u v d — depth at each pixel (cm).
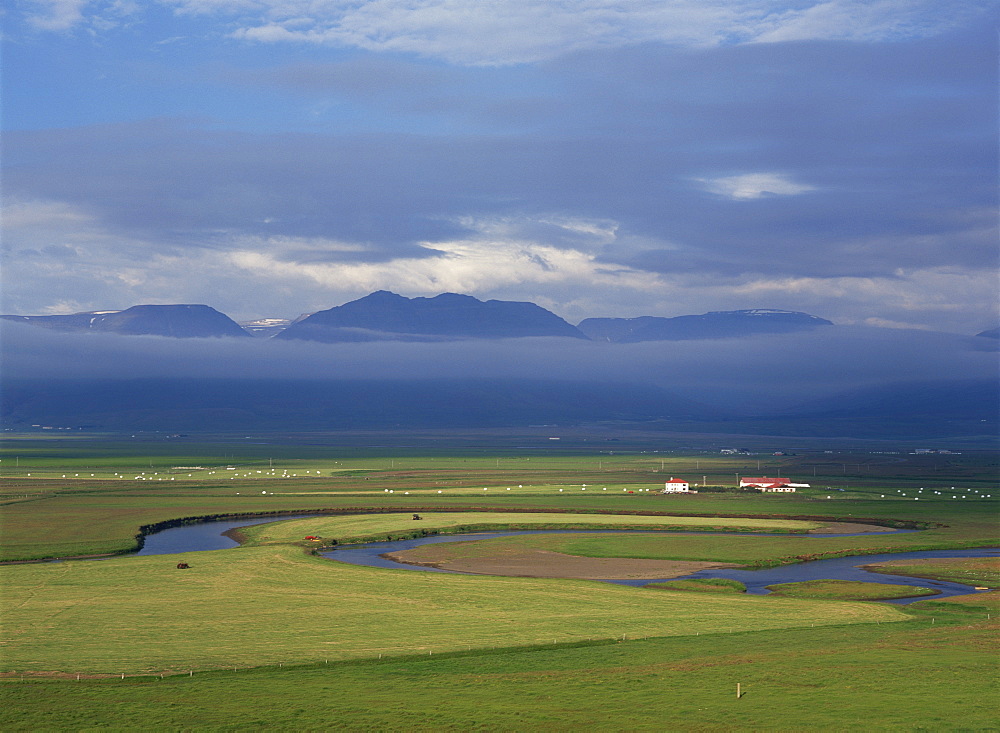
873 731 6097
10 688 7712
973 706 6594
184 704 7188
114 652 8950
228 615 10706
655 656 8562
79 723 6775
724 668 7900
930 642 8812
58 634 9731
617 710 6775
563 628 10000
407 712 6856
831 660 8062
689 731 6259
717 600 11694
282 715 6862
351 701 7188
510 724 6531
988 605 11262
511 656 8756
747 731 6200
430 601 11569
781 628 9888
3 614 10731
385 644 9294
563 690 7388
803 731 6162
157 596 11881
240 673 8194
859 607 11175
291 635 9700
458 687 7569
